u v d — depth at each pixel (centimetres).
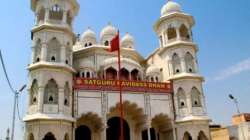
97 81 3384
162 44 4084
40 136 2797
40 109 2900
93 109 3256
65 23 3366
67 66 3183
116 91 3425
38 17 3416
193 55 3841
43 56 3128
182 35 4050
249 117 4622
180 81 3672
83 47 4431
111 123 3669
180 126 3516
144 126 3481
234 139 4344
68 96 3169
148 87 3600
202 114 3541
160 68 4109
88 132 3506
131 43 4716
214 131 4759
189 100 3547
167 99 3650
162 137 3850
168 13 4038
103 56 4069
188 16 3994
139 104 3481
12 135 3816
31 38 3406
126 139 3659
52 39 3259
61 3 3428
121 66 3888
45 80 3033
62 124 2933
